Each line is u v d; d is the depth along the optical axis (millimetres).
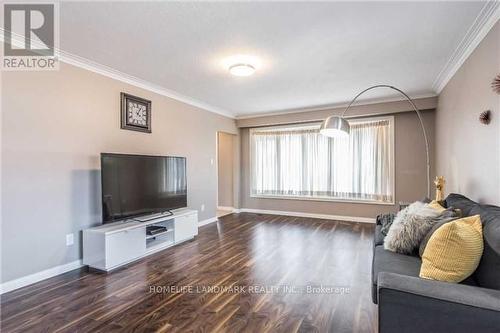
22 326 1872
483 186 2363
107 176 2977
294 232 4457
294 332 1787
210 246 3705
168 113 4289
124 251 2979
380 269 1752
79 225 2980
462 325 1081
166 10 2029
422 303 1142
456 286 1200
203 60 2994
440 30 2324
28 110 2561
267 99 4699
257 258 3219
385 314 1205
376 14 2084
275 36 2443
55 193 2768
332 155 5453
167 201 3787
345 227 4762
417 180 4695
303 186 5754
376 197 5051
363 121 5117
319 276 2691
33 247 2582
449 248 1438
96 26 2266
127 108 3566
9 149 2430
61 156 2824
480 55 2375
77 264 2949
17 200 2475
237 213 6230
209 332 1794
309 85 3885
